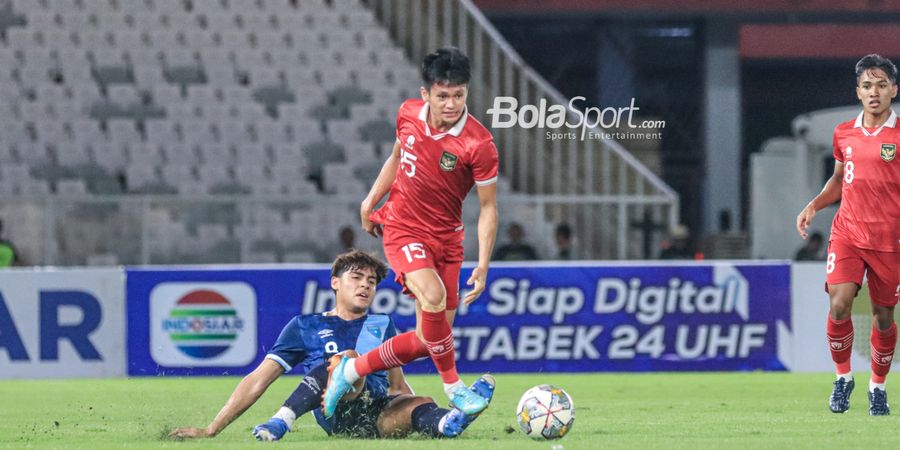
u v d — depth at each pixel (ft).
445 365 56.13
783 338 114.83
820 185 177.17
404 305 111.75
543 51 231.71
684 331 114.11
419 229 59.11
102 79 183.42
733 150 221.25
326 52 187.93
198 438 58.29
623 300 113.80
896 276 69.36
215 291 111.86
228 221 150.10
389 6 196.75
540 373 113.39
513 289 113.39
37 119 176.86
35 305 112.47
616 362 113.91
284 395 94.22
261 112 179.73
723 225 191.31
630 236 155.33
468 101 168.04
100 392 97.86
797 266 114.73
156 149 172.24
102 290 112.57
